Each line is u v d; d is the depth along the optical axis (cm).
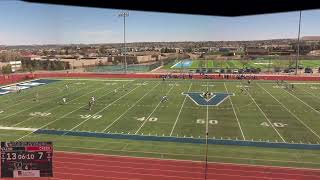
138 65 11456
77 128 3541
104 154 2769
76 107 4578
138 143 3039
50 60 12338
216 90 5950
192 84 6769
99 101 4988
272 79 7362
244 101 4900
